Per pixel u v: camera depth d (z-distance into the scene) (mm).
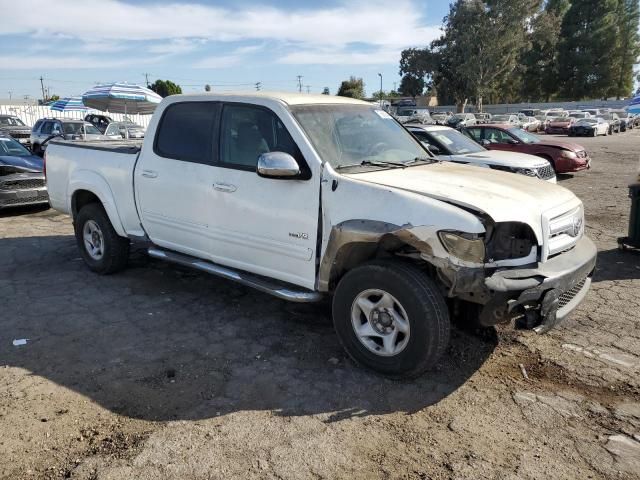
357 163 4219
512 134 15391
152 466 2850
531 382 3754
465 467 2857
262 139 4332
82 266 6508
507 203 3596
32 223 9242
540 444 3061
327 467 2852
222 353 4188
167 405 3449
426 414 3359
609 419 3311
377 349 3781
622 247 7266
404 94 80875
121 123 20359
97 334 4523
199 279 5977
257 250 4387
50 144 6562
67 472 2809
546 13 60062
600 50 70812
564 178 15477
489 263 3398
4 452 2963
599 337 4477
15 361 4035
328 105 4598
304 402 3484
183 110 4969
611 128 41281
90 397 3539
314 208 3949
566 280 3602
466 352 4184
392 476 2787
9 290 5613
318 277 4012
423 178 4000
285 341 4406
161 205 5121
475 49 59344
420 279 3480
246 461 2893
